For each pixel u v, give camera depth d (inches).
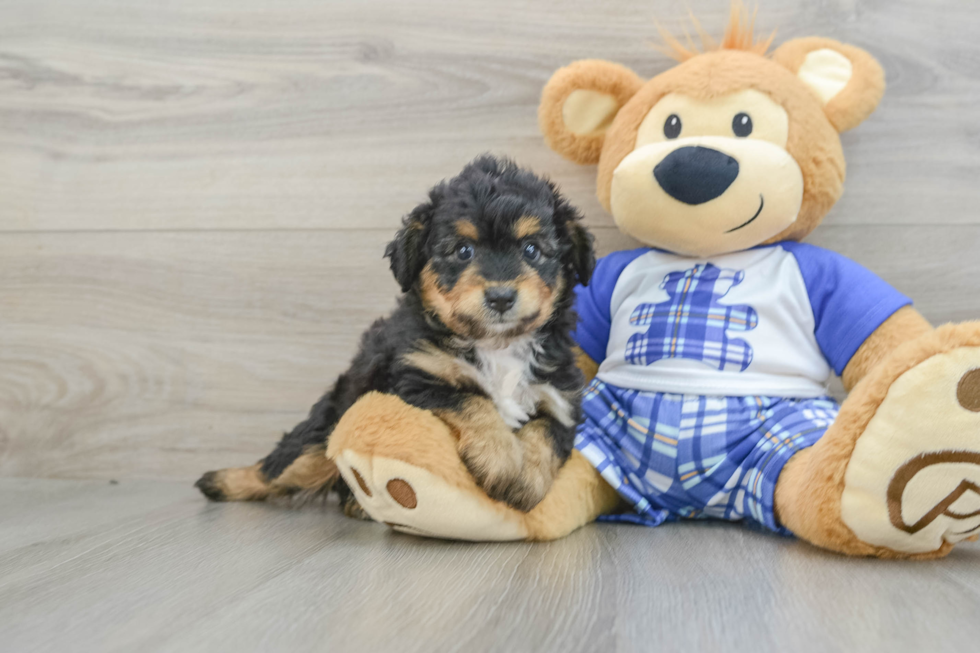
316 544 60.1
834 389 80.4
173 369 92.3
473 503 57.4
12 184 94.7
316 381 90.5
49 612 42.7
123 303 93.0
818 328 70.9
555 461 61.1
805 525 58.8
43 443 93.7
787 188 69.0
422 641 38.0
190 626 40.2
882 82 73.6
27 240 94.4
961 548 61.3
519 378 62.4
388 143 89.5
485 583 48.9
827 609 43.9
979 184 81.3
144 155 92.9
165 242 92.5
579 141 78.9
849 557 57.5
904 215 82.3
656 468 70.1
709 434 68.1
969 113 81.4
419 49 88.7
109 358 93.1
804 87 72.5
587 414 72.6
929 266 82.0
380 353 64.2
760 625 41.0
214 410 91.7
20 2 93.7
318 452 70.9
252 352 91.4
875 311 67.8
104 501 79.5
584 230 64.8
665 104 72.8
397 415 57.9
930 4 81.3
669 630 40.1
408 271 61.7
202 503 78.7
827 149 71.4
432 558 55.6
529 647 37.4
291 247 90.9
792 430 65.6
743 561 55.5
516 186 61.1
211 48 91.7
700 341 70.2
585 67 76.5
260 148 91.3
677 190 68.3
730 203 68.2
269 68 91.0
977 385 51.7
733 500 68.7
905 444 53.4
